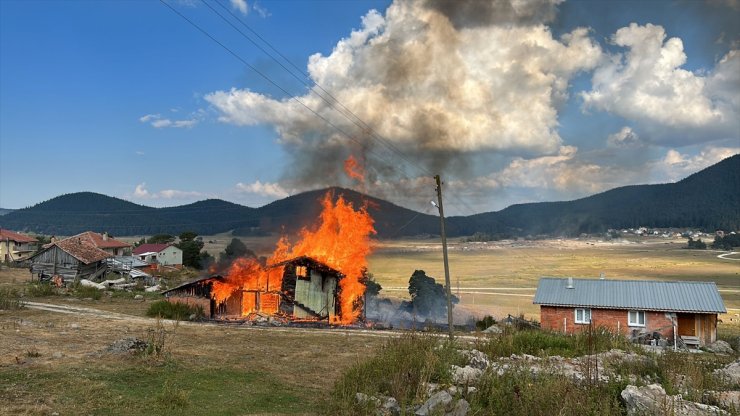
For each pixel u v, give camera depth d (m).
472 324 48.38
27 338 21.56
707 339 36.75
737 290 91.38
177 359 18.80
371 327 40.28
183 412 12.35
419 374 13.46
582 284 41.41
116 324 29.95
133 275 68.94
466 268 140.62
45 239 102.19
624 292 39.69
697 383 12.78
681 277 116.06
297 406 13.77
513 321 39.59
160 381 15.12
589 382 11.59
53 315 32.66
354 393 13.28
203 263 100.69
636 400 10.30
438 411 10.82
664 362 15.09
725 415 9.81
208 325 34.34
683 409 10.12
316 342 27.47
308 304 45.50
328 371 19.16
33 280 61.34
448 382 13.27
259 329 33.25
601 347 20.17
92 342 21.67
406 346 16.03
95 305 41.59
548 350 18.88
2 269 75.25
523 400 10.88
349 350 24.70
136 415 11.83
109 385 14.08
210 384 15.48
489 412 10.96
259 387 15.70
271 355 22.23
